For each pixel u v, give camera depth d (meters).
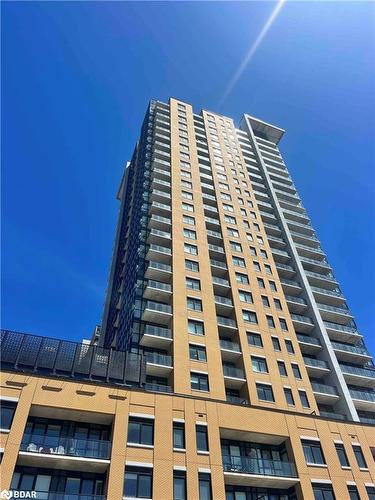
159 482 26.42
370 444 36.19
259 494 31.23
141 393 30.77
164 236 48.81
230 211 58.25
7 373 28.11
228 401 33.53
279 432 33.47
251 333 42.59
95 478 27.34
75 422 29.41
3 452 24.33
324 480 31.80
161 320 40.94
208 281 45.44
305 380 40.78
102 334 55.91
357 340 51.84
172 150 63.47
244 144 77.19
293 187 72.25
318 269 59.16
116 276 60.94
